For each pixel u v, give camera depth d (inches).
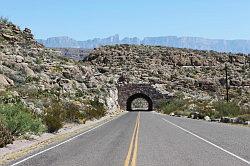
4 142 707.4
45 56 2684.5
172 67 5772.6
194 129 1186.6
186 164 506.3
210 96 4392.2
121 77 4534.9
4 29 2842.0
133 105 6766.7
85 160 545.6
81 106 1894.7
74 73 2642.7
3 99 1275.8
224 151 643.5
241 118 1577.3
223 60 6289.4
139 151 645.3
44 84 2020.2
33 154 617.9
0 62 2060.8
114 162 524.1
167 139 860.6
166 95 4074.8
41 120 1054.4
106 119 1967.3
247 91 4571.9
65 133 1063.6
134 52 6259.8
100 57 5984.3
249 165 497.4
